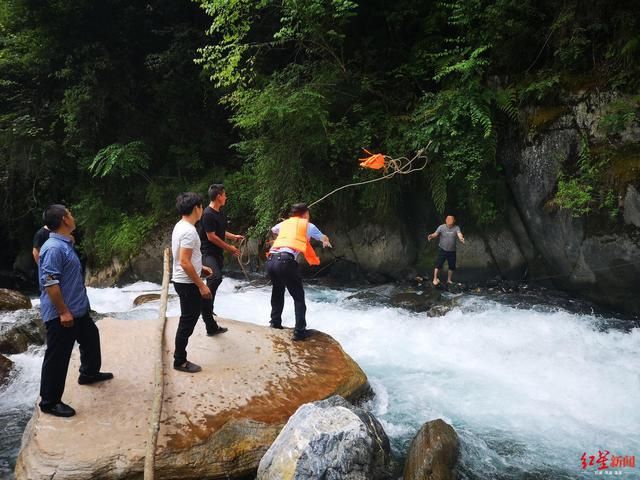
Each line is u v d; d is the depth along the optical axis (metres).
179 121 13.43
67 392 3.92
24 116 13.06
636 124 7.12
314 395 4.20
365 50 10.32
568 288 8.36
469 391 5.10
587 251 7.69
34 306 7.82
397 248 9.91
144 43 13.34
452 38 9.52
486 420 4.50
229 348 4.80
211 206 5.04
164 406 3.78
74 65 12.66
